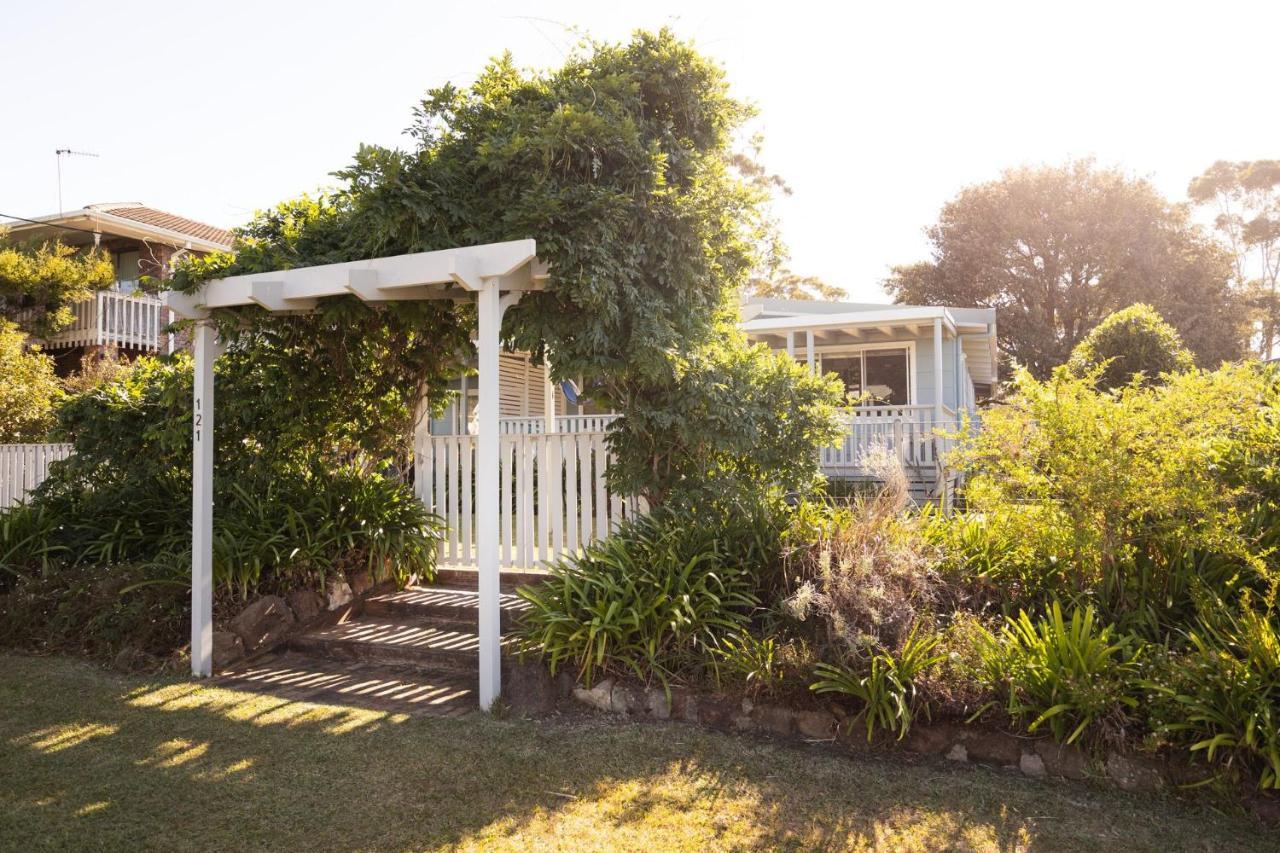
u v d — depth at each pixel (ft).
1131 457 15.42
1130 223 103.45
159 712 17.11
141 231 58.54
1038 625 15.58
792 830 11.63
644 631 16.71
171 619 21.07
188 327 22.86
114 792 13.23
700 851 11.13
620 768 13.80
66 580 23.25
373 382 26.22
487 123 20.06
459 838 11.57
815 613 16.66
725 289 22.40
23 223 58.13
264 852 11.27
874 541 17.24
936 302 110.93
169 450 27.12
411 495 26.76
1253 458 17.37
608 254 18.47
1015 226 107.34
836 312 53.06
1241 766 12.05
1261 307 117.29
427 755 14.57
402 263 17.98
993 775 13.33
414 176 18.84
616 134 19.06
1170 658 13.47
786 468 22.03
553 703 16.85
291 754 14.71
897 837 11.39
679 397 20.49
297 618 22.36
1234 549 14.53
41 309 55.42
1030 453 16.56
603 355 19.22
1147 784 12.54
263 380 24.21
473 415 53.42
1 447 35.32
